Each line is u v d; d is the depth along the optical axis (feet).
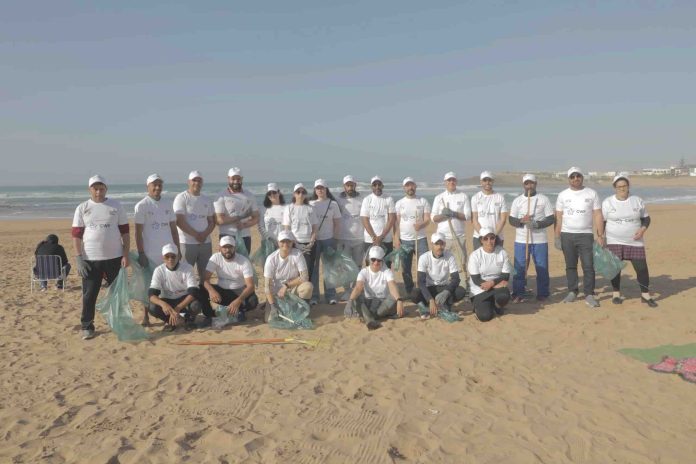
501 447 13.07
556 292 29.68
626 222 25.46
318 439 13.60
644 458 12.43
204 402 15.94
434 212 28.58
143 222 23.95
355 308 24.97
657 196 162.61
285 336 22.74
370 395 16.42
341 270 27.50
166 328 23.79
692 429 13.67
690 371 17.29
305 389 16.89
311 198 28.32
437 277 25.27
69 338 22.76
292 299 24.31
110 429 14.23
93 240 22.33
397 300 24.52
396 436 13.65
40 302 30.04
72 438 13.74
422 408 15.33
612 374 17.48
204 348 21.25
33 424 14.58
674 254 43.21
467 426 14.16
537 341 21.21
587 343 20.71
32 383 17.61
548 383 16.93
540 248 27.40
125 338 22.22
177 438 13.62
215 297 23.86
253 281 24.54
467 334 22.40
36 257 32.96
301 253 25.07
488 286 24.39
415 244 28.25
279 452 12.89
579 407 15.12
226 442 13.44
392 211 28.30
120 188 326.24
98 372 18.65
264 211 28.96
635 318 23.68
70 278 37.70
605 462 12.34
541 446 13.08
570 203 26.20
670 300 26.76
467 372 18.15
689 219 76.48
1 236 68.28
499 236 27.35
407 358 19.65
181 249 25.35
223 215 26.22
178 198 24.95
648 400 15.42
